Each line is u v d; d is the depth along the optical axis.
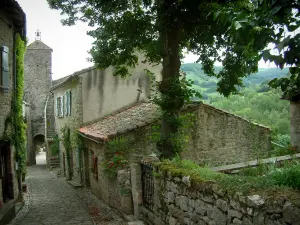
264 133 12.52
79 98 15.23
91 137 12.19
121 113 15.00
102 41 10.34
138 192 8.13
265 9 3.24
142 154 11.01
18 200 11.85
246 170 5.39
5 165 10.64
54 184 18.11
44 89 34.09
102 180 12.39
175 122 9.06
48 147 28.23
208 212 4.55
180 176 5.50
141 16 9.72
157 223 6.69
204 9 8.16
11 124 10.88
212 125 11.90
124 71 12.01
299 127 12.84
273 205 3.21
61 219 9.64
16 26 11.29
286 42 2.98
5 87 9.94
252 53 3.48
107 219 9.23
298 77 3.40
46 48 34.19
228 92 10.45
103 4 9.41
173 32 9.23
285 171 3.75
